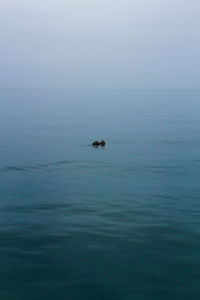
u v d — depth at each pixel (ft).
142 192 58.39
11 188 60.44
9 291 29.60
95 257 35.19
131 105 306.35
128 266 33.53
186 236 40.22
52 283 30.76
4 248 36.88
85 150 101.91
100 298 28.84
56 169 76.28
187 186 62.23
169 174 71.82
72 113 227.61
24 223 43.96
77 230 41.93
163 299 28.78
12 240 38.86
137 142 117.60
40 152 97.45
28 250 36.52
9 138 125.49
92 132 142.31
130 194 57.21
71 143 115.24
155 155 93.76
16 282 30.83
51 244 38.01
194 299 28.84
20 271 32.50
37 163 82.12
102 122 179.01
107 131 145.48
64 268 33.09
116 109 261.44
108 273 32.37
